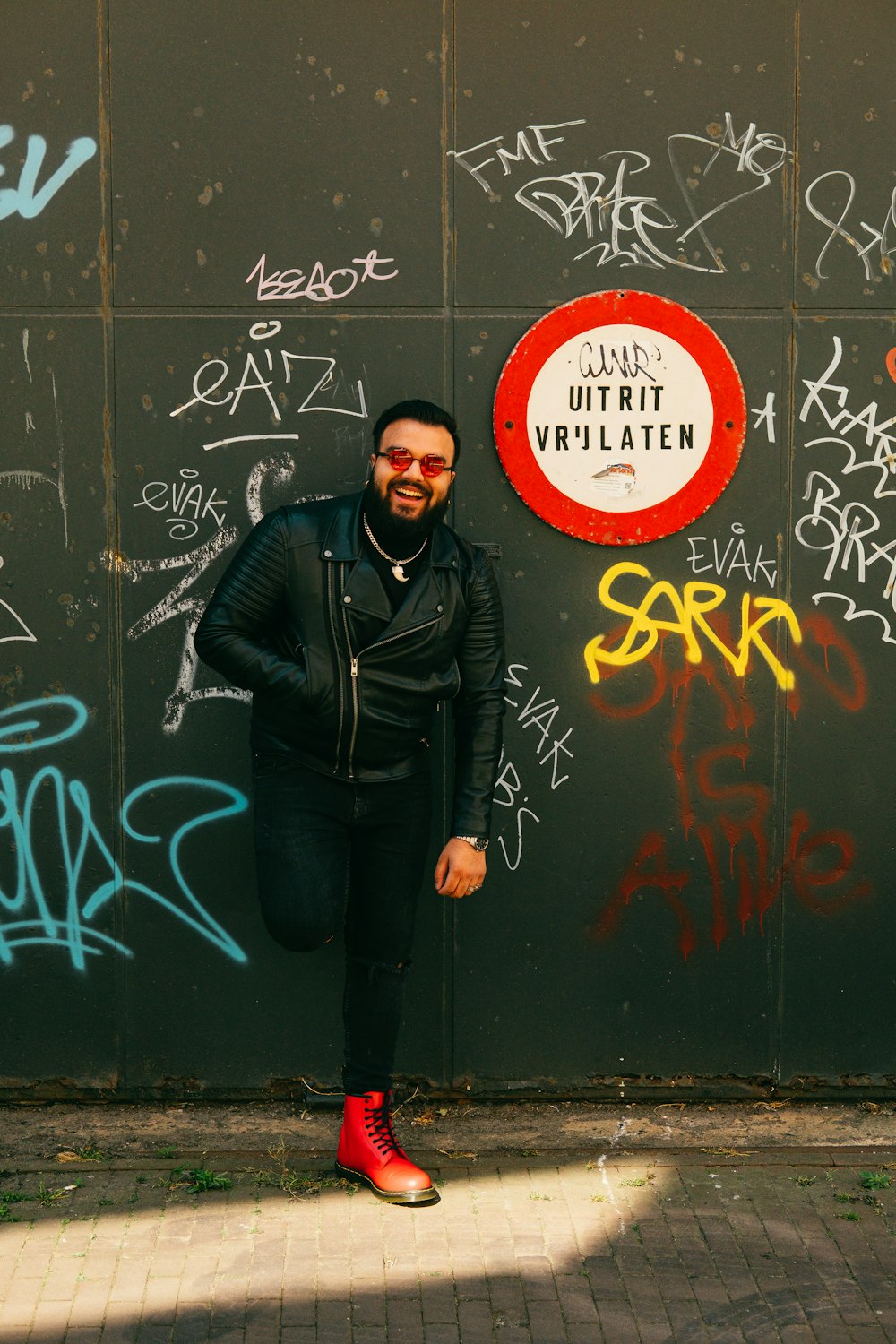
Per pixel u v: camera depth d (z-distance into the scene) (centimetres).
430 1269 299
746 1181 341
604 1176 344
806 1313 284
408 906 335
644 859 380
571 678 376
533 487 369
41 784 375
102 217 362
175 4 358
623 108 363
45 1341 270
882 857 382
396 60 360
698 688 377
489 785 329
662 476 370
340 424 368
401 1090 383
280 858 325
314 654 314
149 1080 382
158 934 378
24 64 358
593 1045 384
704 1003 385
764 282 368
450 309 366
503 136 363
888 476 374
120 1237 311
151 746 374
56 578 370
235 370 366
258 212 362
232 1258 302
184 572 370
